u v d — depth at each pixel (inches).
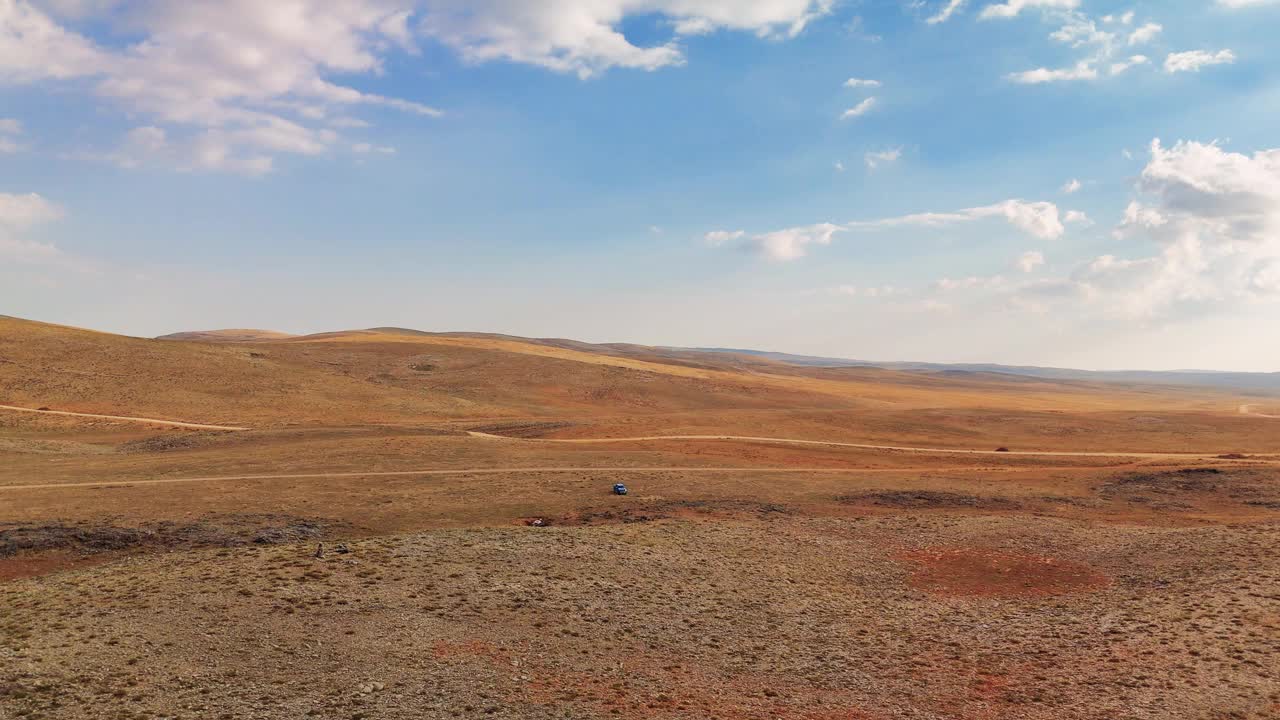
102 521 1996.8
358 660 1215.6
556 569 1724.9
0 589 1509.6
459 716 1039.0
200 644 1243.2
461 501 2415.1
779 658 1310.3
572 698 1115.9
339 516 2169.0
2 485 2471.7
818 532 2192.4
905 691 1176.2
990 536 2165.4
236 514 2130.9
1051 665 1267.2
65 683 1077.8
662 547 1945.1
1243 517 2425.0
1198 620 1412.4
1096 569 1863.9
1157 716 1059.3
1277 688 1119.6
